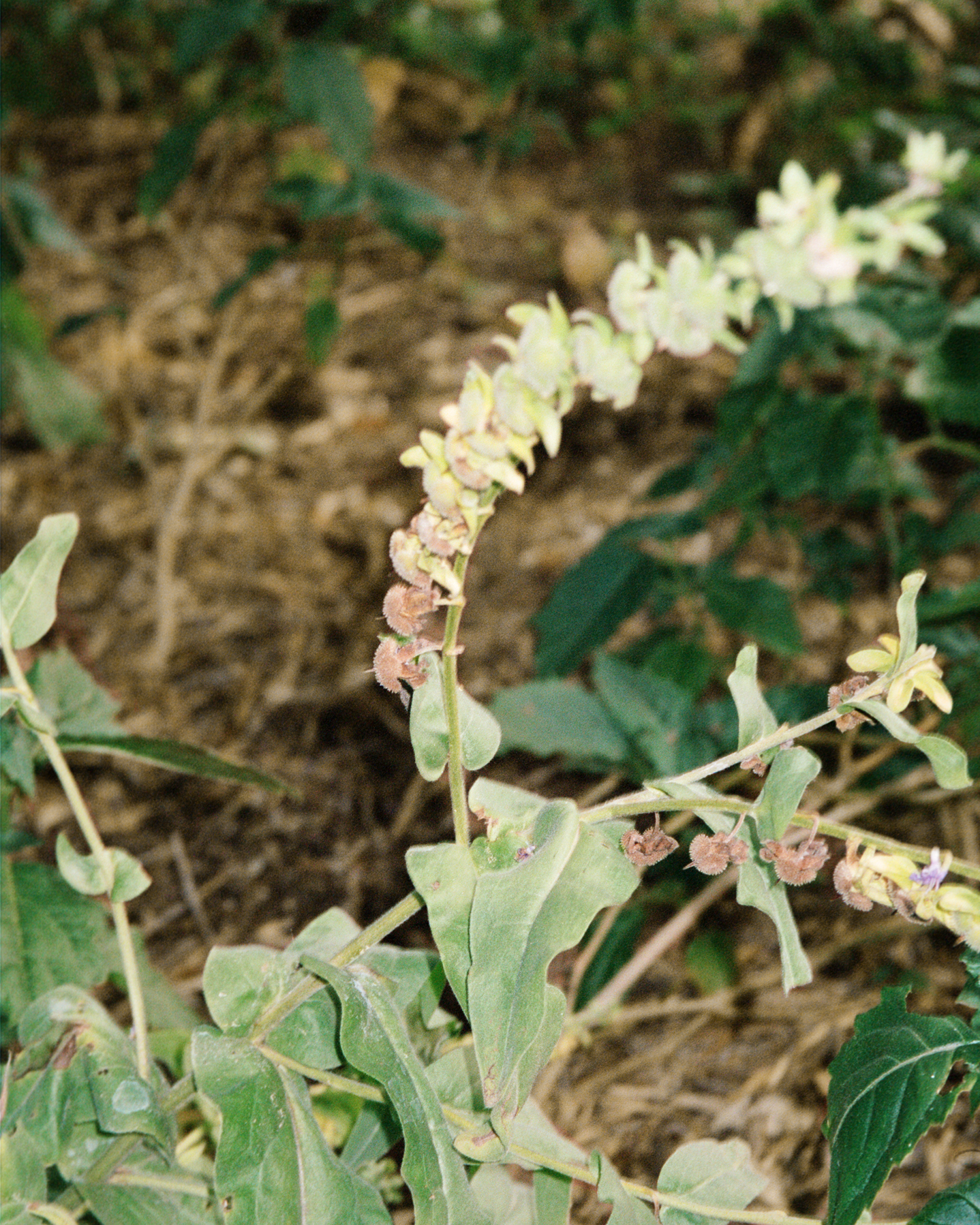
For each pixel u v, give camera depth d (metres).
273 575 1.41
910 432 1.51
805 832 0.94
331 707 1.24
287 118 1.27
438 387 1.69
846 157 2.03
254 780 0.75
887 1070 0.60
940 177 0.52
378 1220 0.61
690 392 1.64
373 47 1.96
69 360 1.71
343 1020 0.60
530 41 1.43
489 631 1.33
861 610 1.31
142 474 1.55
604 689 0.92
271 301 1.82
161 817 1.12
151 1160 0.66
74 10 2.24
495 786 0.60
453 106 2.27
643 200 2.07
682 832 0.96
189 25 1.14
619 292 0.53
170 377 1.69
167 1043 0.77
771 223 0.53
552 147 2.18
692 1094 0.87
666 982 0.97
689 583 1.04
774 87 2.21
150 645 1.33
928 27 2.22
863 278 1.09
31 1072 0.64
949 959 0.96
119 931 0.64
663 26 2.39
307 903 1.04
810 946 0.98
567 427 1.59
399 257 1.91
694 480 1.06
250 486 1.54
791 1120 0.85
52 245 1.41
